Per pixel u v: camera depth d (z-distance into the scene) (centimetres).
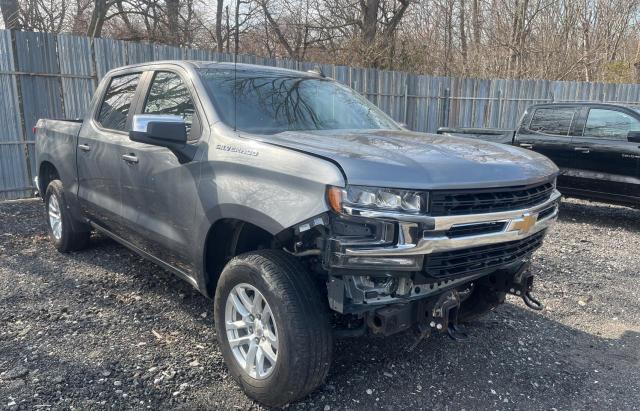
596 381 349
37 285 471
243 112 357
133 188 406
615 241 726
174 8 1733
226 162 317
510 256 312
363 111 436
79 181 500
